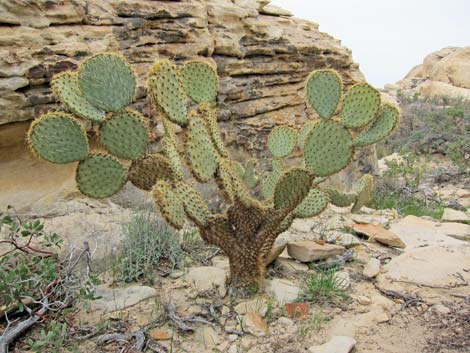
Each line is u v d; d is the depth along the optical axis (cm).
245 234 350
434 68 2616
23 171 410
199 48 512
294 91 639
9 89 370
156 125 471
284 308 342
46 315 318
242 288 354
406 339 320
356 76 752
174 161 327
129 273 373
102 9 440
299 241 438
